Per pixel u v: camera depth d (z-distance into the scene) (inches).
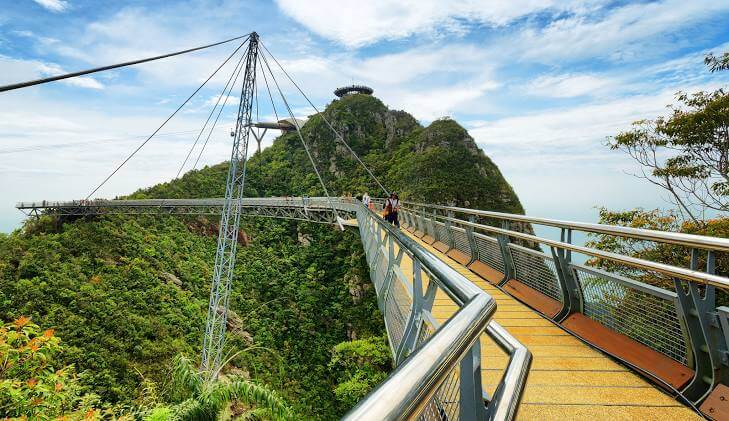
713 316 119.5
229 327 1363.2
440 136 2645.2
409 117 3727.9
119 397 870.4
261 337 1331.2
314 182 3250.5
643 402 124.6
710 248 114.8
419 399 27.6
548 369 149.8
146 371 1009.5
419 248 113.6
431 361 32.9
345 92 4714.6
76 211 2402.8
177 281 1689.2
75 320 1179.9
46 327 1118.4
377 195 2564.0
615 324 169.8
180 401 417.7
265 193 3265.3
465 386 55.1
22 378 204.8
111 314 1242.6
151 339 1179.9
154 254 1865.2
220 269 1290.6
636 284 151.4
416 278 132.2
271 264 1946.4
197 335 1299.2
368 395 25.9
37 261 1523.1
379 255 331.9
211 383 417.1
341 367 1109.7
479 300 54.6
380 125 3668.8
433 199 2119.8
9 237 1975.9
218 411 380.8
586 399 127.0
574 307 197.8
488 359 157.8
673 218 434.6
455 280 70.5
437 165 2352.4
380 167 2965.1
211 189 3225.9
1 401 191.6
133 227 2113.7
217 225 2551.7
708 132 394.0
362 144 3476.9
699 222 393.1
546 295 226.1
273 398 391.9
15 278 1424.7
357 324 1363.2
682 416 116.3
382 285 272.5
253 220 2380.7
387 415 23.1
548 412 119.7
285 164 3587.6
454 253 417.4
